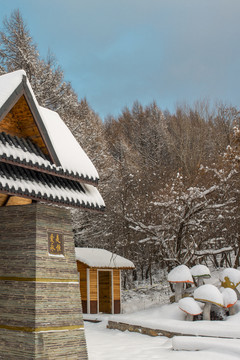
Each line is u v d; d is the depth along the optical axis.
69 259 10.53
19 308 9.42
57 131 12.09
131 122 58.59
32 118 9.93
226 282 17.12
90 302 21.41
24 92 9.53
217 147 36.06
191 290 18.28
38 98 27.27
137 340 14.66
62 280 10.13
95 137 33.81
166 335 14.59
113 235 24.95
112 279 22.73
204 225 22.73
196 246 20.94
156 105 59.88
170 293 24.94
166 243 22.33
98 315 19.77
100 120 56.12
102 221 26.42
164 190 23.75
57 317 9.69
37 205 9.94
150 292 26.20
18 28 29.03
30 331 9.12
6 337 9.43
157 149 45.75
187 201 20.38
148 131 49.62
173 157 41.06
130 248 27.78
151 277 29.20
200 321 14.98
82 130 30.44
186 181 26.12
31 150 9.90
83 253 22.61
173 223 21.88
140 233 24.70
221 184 21.12
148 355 12.00
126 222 24.19
